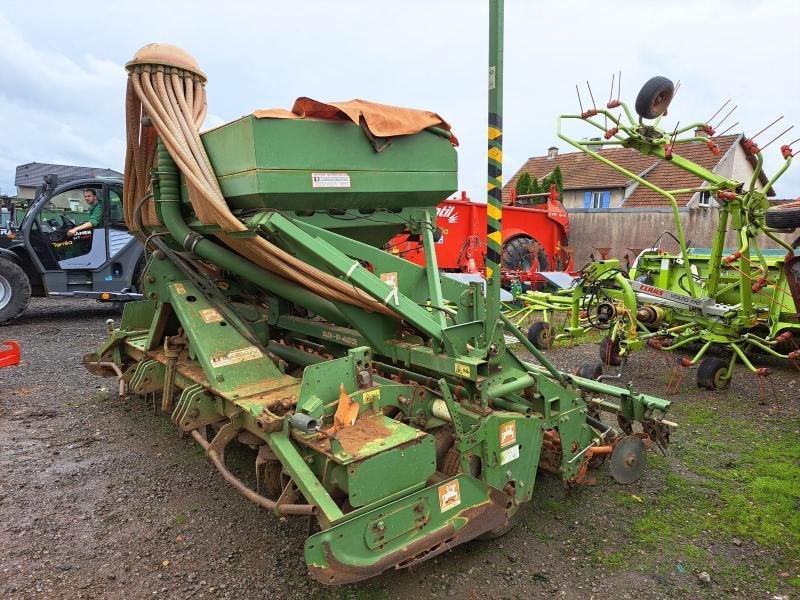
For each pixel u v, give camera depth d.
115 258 9.16
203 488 3.60
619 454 3.34
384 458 2.39
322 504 2.24
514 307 9.52
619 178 21.20
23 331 8.48
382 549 2.27
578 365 6.67
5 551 2.93
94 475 3.77
